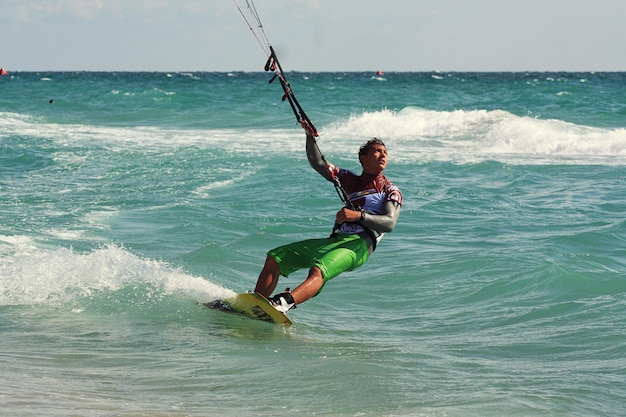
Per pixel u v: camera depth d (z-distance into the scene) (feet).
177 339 74.23
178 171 209.26
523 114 410.52
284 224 140.77
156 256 115.34
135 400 54.95
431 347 74.79
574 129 310.04
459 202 164.66
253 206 159.22
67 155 242.78
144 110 442.50
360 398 57.31
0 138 294.05
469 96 601.21
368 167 80.28
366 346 74.64
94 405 52.70
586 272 100.89
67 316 81.10
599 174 208.74
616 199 169.07
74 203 162.71
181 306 85.30
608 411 55.11
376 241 81.30
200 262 109.81
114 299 86.74
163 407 53.31
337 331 81.41
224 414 52.44
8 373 60.95
